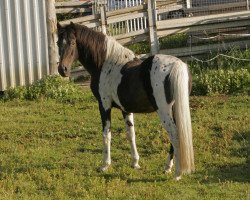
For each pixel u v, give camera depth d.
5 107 13.45
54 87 14.36
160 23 16.55
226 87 13.34
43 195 7.47
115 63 8.16
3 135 10.99
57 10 19.12
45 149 9.95
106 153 8.48
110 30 16.86
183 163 7.19
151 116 11.78
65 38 8.21
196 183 7.71
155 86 7.36
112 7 20.36
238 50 15.63
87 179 8.04
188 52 16.14
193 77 14.06
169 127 7.35
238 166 8.45
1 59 15.04
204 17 16.70
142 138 10.27
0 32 15.00
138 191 7.36
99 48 8.25
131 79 7.75
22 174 8.34
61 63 8.16
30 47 15.20
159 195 7.19
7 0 15.00
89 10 19.52
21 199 7.27
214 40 16.53
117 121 11.53
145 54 16.19
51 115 12.52
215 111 11.74
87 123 11.64
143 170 8.45
